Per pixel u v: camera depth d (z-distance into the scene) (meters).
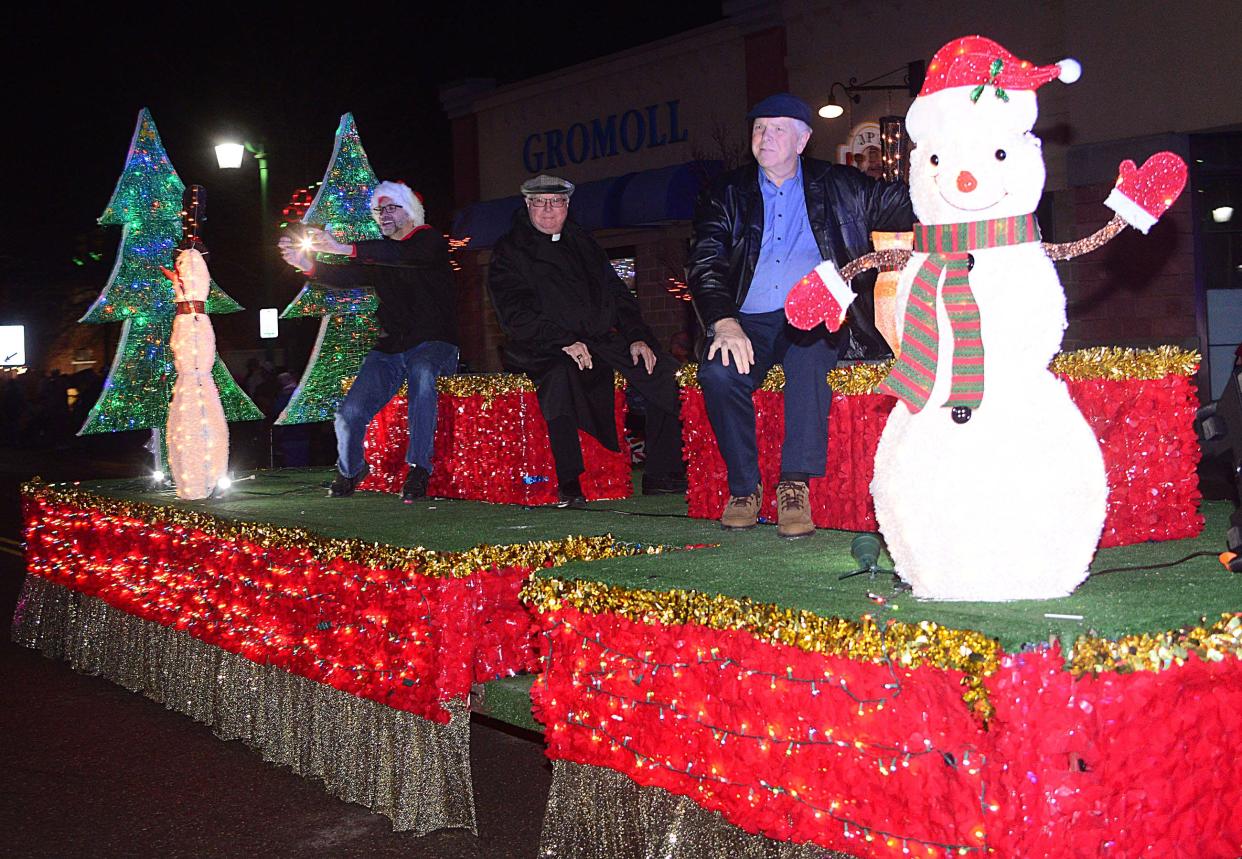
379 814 5.20
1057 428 3.23
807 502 4.70
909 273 3.40
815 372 4.70
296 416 7.95
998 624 2.89
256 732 6.08
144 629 7.18
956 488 3.21
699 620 3.51
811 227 4.94
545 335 6.57
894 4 16.27
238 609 6.02
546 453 6.84
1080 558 3.24
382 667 4.95
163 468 8.38
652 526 5.21
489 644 4.84
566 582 3.99
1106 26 14.34
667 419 7.05
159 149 8.45
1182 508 4.51
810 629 3.17
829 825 3.18
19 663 8.26
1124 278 14.59
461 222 21.97
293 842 4.96
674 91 19.36
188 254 7.48
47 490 8.36
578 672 3.98
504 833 4.97
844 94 16.95
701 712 3.56
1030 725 2.77
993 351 3.24
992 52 3.36
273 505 6.69
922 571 3.29
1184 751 2.92
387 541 4.99
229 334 29.44
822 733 3.19
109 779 5.83
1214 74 13.62
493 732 6.64
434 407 6.78
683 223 18.77
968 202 3.30
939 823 2.92
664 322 19.38
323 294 7.95
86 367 35.41
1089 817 2.80
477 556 4.71
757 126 4.96
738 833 3.59
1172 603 3.12
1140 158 14.23
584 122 20.88
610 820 4.00
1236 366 3.87
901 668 2.97
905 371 3.33
